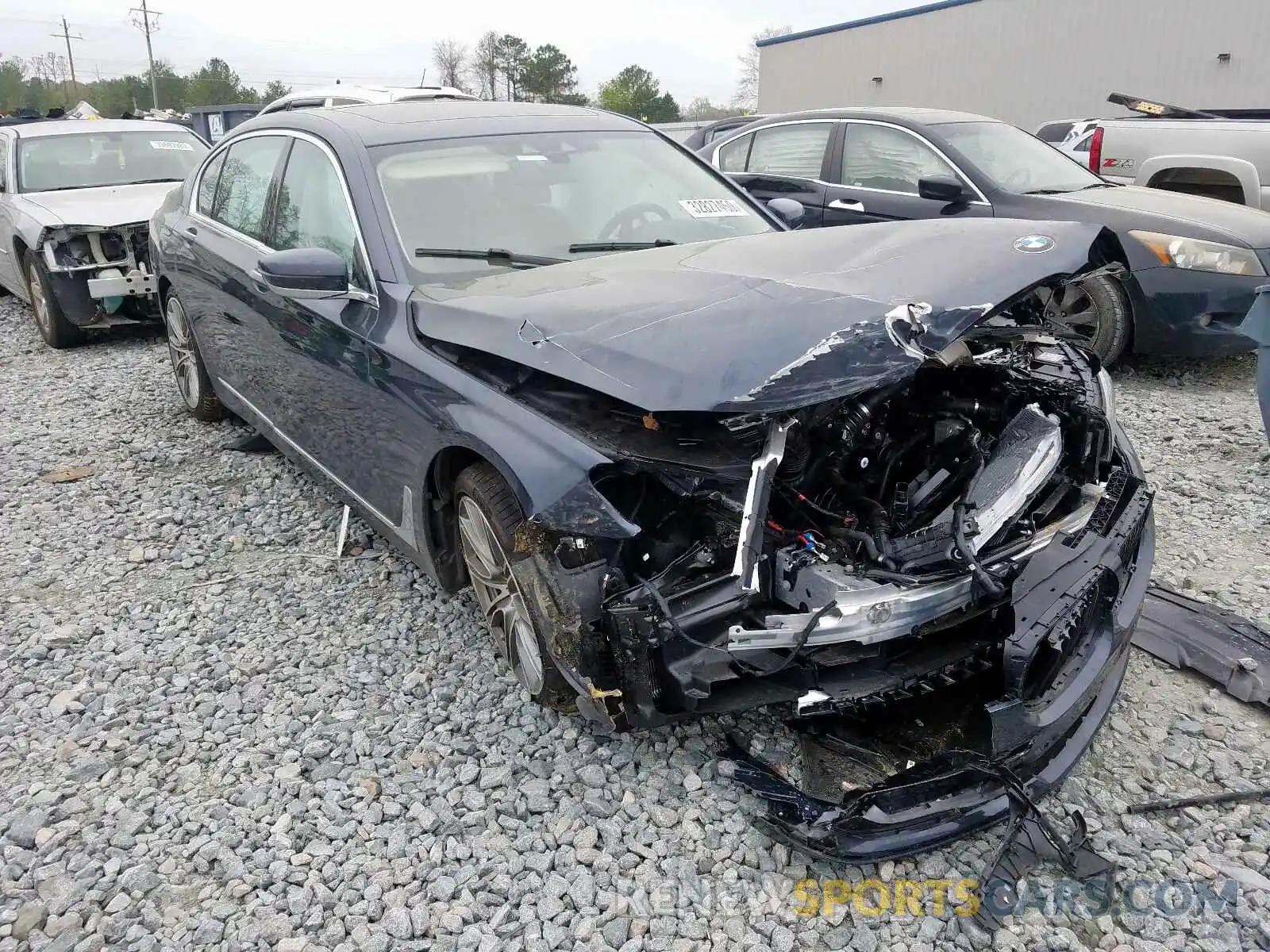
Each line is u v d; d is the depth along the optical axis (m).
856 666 2.39
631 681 2.46
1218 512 4.33
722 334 2.39
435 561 3.27
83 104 11.79
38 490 4.91
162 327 8.23
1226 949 2.16
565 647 2.53
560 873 2.42
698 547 2.51
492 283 3.18
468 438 2.78
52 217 7.32
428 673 3.26
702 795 2.65
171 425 5.81
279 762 2.85
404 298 3.23
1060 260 2.71
